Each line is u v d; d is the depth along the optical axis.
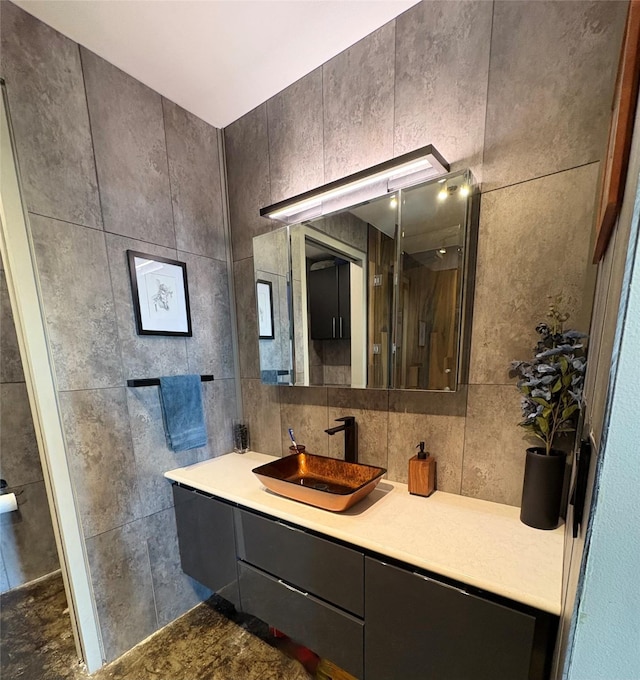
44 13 1.11
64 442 1.23
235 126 1.79
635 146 0.37
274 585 1.21
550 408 0.95
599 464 0.35
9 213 1.09
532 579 0.77
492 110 1.07
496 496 1.16
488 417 1.15
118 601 1.40
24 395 1.93
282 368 1.68
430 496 1.22
